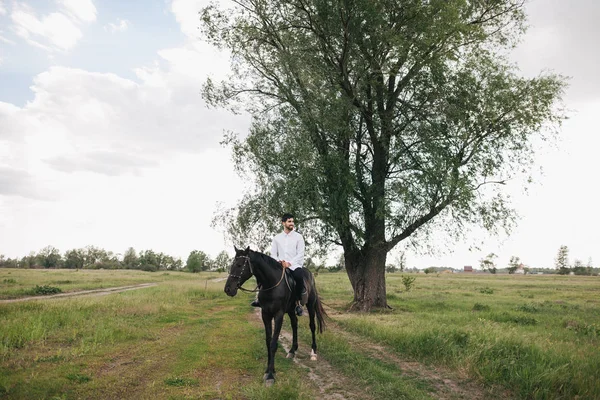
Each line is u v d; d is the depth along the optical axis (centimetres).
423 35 1612
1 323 963
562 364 660
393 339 936
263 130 1731
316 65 1670
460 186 1527
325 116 1597
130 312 1358
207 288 2981
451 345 799
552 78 1694
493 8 1786
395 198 1666
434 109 1667
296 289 767
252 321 1355
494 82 1688
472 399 568
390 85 1864
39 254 12238
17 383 558
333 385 624
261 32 1842
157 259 12500
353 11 1573
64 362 695
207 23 1803
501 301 2319
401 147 1681
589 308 1894
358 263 1934
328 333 1042
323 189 1678
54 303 1473
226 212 1848
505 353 717
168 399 528
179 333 1044
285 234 816
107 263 11912
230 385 603
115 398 532
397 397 568
